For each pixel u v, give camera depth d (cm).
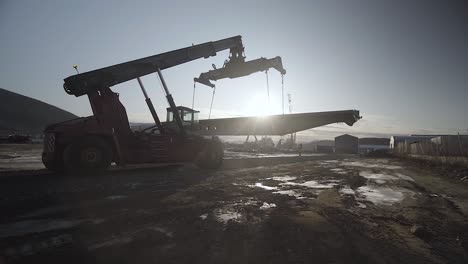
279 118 1944
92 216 416
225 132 2230
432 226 405
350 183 827
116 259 273
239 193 621
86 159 830
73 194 562
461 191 721
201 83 1872
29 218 402
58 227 365
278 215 439
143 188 650
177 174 932
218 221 402
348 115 1717
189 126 1255
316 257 285
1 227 362
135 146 966
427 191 717
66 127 843
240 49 1659
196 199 546
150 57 1094
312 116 1803
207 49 1333
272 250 300
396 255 296
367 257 287
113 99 942
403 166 1562
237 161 1572
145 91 1056
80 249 295
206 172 1017
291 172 1085
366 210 493
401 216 454
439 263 279
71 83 909
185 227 372
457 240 350
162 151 1015
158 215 426
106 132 878
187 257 279
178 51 1186
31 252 286
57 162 857
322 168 1296
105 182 719
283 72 1969
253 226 381
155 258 276
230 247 306
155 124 1067
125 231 352
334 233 357
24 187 623
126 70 1016
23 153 1936
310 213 457
